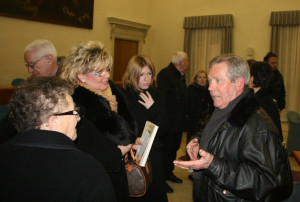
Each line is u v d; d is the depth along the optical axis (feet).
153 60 28.89
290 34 21.67
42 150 2.72
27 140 2.78
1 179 2.61
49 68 6.56
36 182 2.58
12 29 17.03
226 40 23.97
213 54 24.99
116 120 4.70
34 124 2.83
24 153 2.70
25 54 6.45
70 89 3.17
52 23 19.11
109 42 24.04
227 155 4.08
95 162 2.89
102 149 4.53
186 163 3.82
